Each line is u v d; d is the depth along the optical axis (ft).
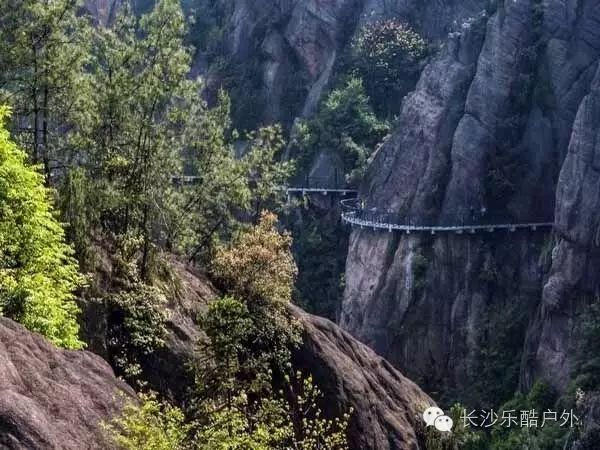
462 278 235.81
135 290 80.53
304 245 284.82
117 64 95.04
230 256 93.40
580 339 187.01
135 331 77.20
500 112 247.09
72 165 86.07
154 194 97.50
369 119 304.09
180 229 108.27
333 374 93.66
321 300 276.41
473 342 227.40
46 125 87.20
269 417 55.72
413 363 236.43
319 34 347.36
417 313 237.86
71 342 57.26
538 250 233.55
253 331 84.02
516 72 247.91
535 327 210.59
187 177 116.67
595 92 208.44
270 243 93.97
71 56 87.25
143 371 75.92
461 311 232.53
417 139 261.03
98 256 79.92
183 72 97.19
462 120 250.16
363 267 256.32
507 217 241.76
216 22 383.24
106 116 92.53
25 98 86.89
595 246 199.00
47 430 36.99
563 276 203.10
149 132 94.32
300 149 310.04
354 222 262.67
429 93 263.90
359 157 293.43
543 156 240.32
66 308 60.80
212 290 94.43
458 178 246.27
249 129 347.36
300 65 352.28
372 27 323.78
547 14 247.70
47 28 85.35
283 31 356.79
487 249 237.86
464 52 262.26
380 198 264.11
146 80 94.07
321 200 292.61
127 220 89.51
